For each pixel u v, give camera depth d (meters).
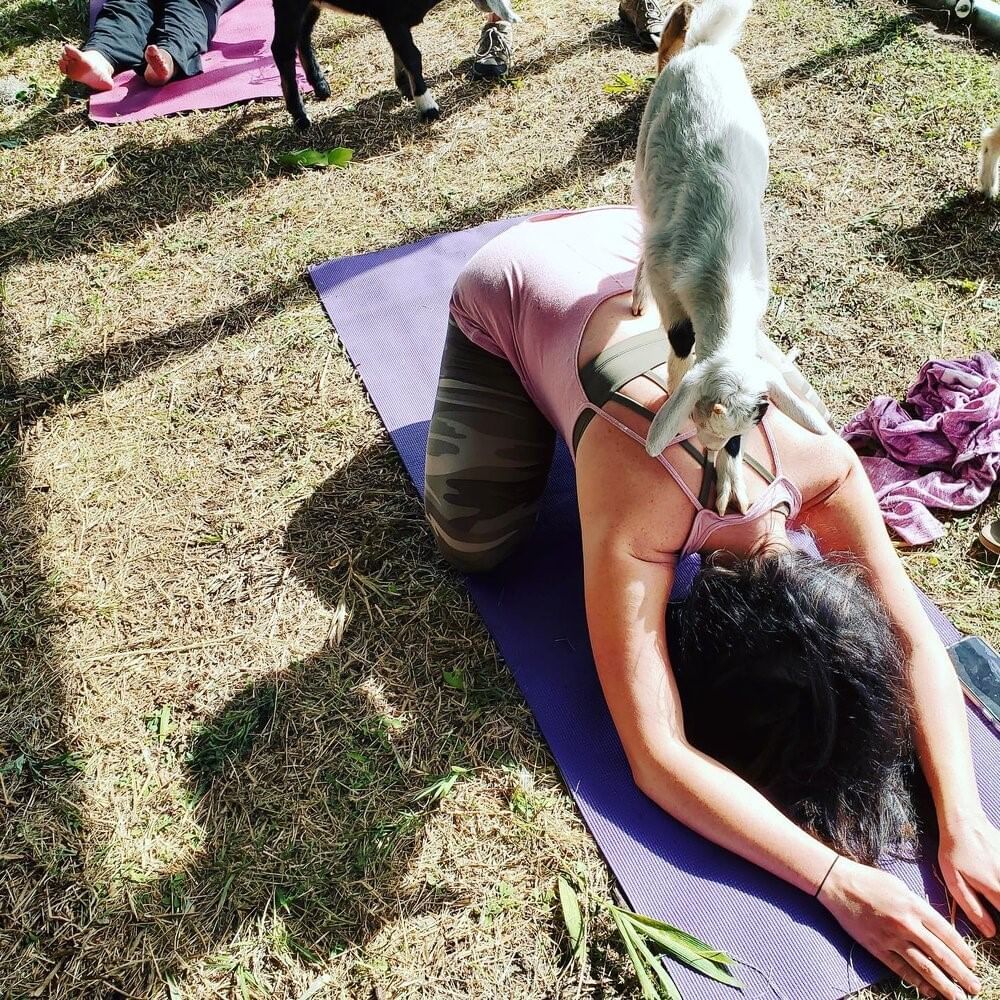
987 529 2.68
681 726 2.04
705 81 2.08
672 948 1.92
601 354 2.11
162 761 2.37
